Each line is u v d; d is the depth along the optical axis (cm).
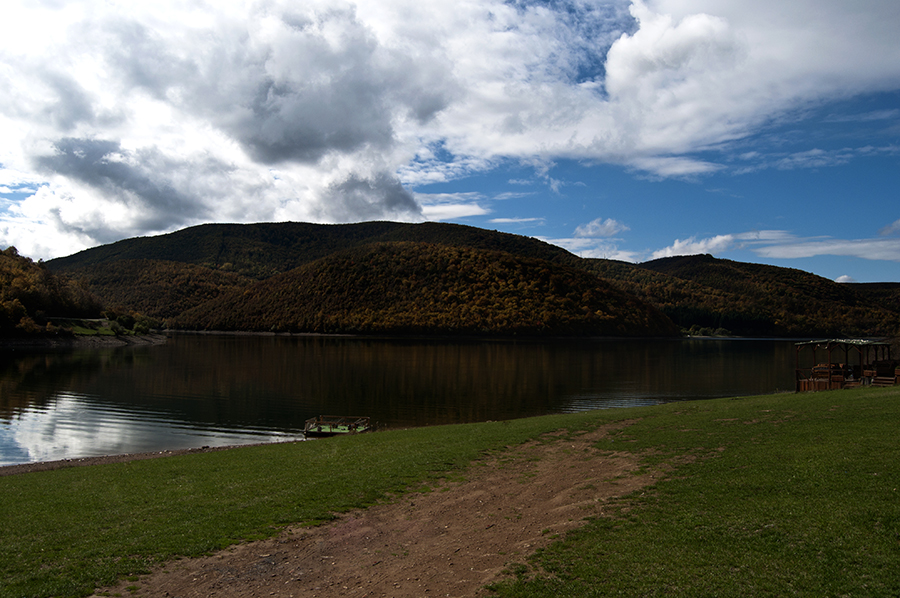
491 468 1622
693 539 938
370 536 1101
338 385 5694
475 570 914
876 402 2022
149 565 962
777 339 18312
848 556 813
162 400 4681
